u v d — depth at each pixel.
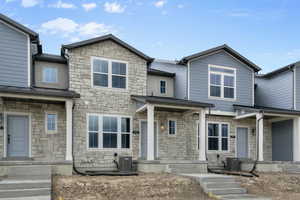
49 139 13.56
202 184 11.18
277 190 11.89
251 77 18.48
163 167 13.60
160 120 15.85
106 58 14.87
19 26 13.33
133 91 15.32
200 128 14.79
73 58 14.15
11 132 13.07
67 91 13.34
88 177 11.22
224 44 17.55
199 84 16.84
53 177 11.01
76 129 13.87
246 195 10.83
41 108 13.60
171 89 17.50
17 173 11.11
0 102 12.82
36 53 14.84
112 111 14.73
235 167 15.92
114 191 9.73
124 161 13.63
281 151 18.14
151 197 9.69
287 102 18.27
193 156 16.34
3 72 13.05
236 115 17.44
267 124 18.81
